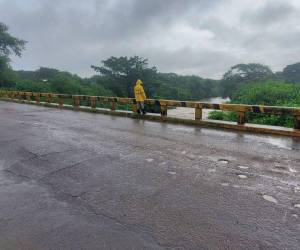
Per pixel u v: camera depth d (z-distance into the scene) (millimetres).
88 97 15383
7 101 22312
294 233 3041
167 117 11242
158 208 3627
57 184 4492
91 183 4500
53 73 83500
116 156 5949
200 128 9508
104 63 66500
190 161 5578
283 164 5395
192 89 124688
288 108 8203
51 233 3133
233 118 16906
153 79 65250
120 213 3525
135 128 9508
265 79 76812
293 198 3881
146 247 2850
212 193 4047
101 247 2871
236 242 2900
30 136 8023
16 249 2879
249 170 5035
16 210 3662
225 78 92312
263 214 3439
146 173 4898
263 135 8203
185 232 3086
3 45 48094
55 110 15656
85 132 8695
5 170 5195
